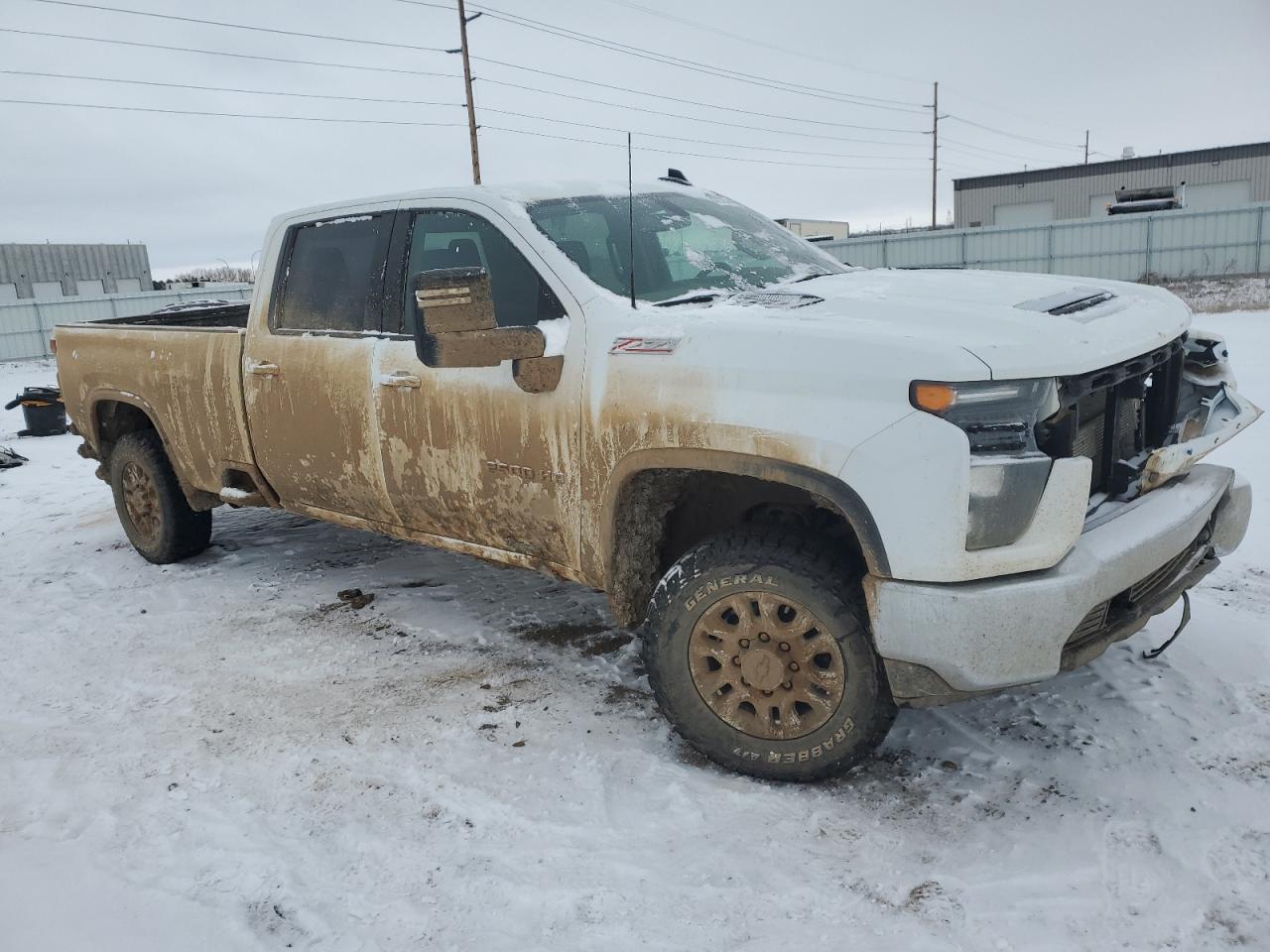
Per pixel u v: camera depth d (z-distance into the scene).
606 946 2.25
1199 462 3.23
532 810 2.81
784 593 2.72
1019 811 2.67
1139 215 29.12
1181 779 2.77
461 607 4.51
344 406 3.88
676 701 2.96
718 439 2.71
